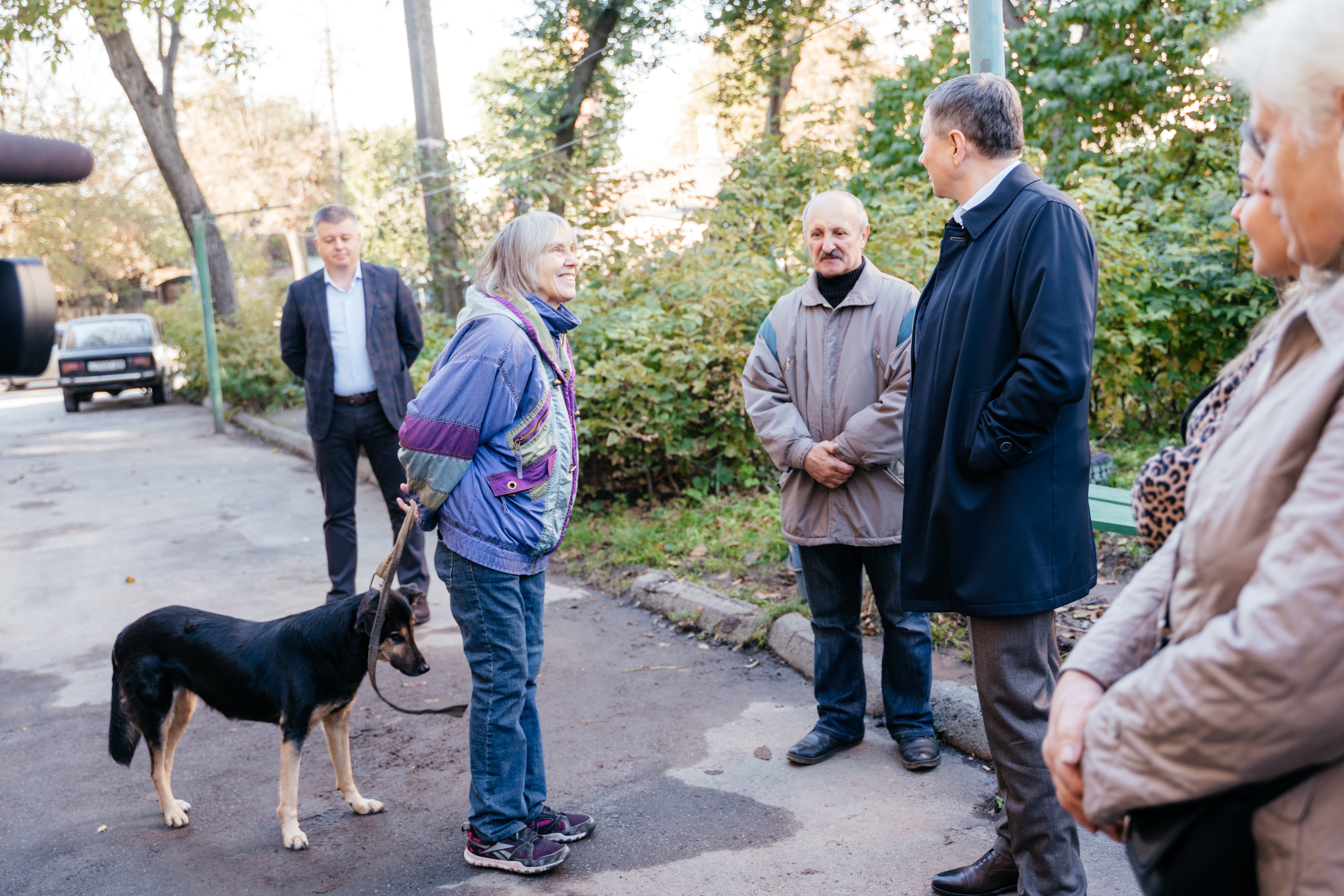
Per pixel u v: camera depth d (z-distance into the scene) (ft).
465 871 9.67
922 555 8.18
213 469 35.37
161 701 10.81
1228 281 22.79
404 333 17.46
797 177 34.14
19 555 24.11
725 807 10.57
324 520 24.45
